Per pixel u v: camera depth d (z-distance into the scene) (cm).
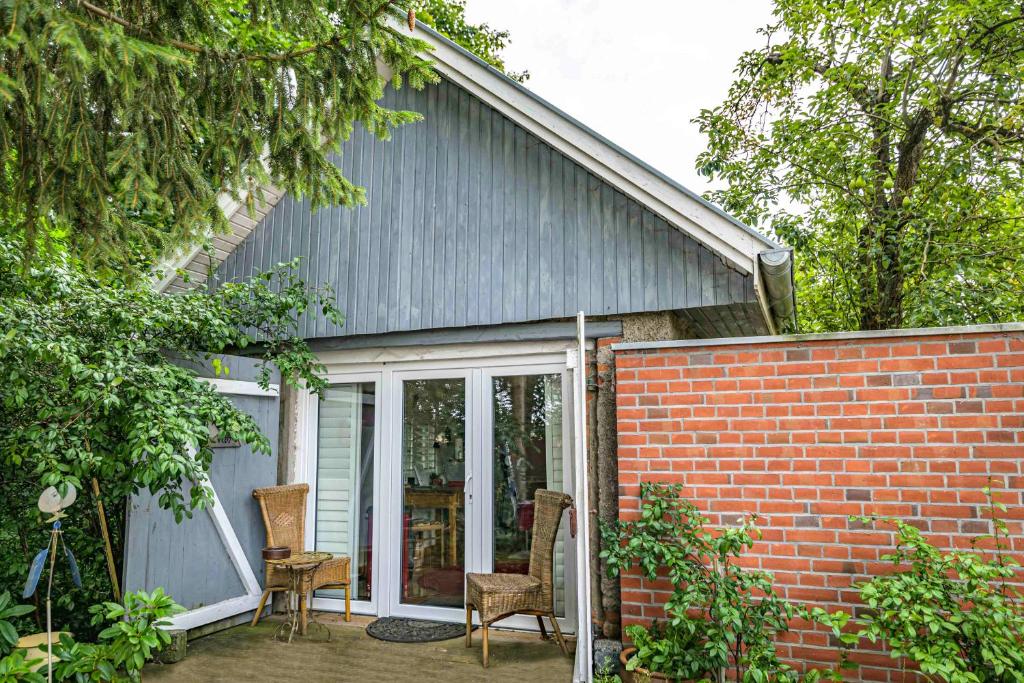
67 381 388
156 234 368
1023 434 377
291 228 648
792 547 414
